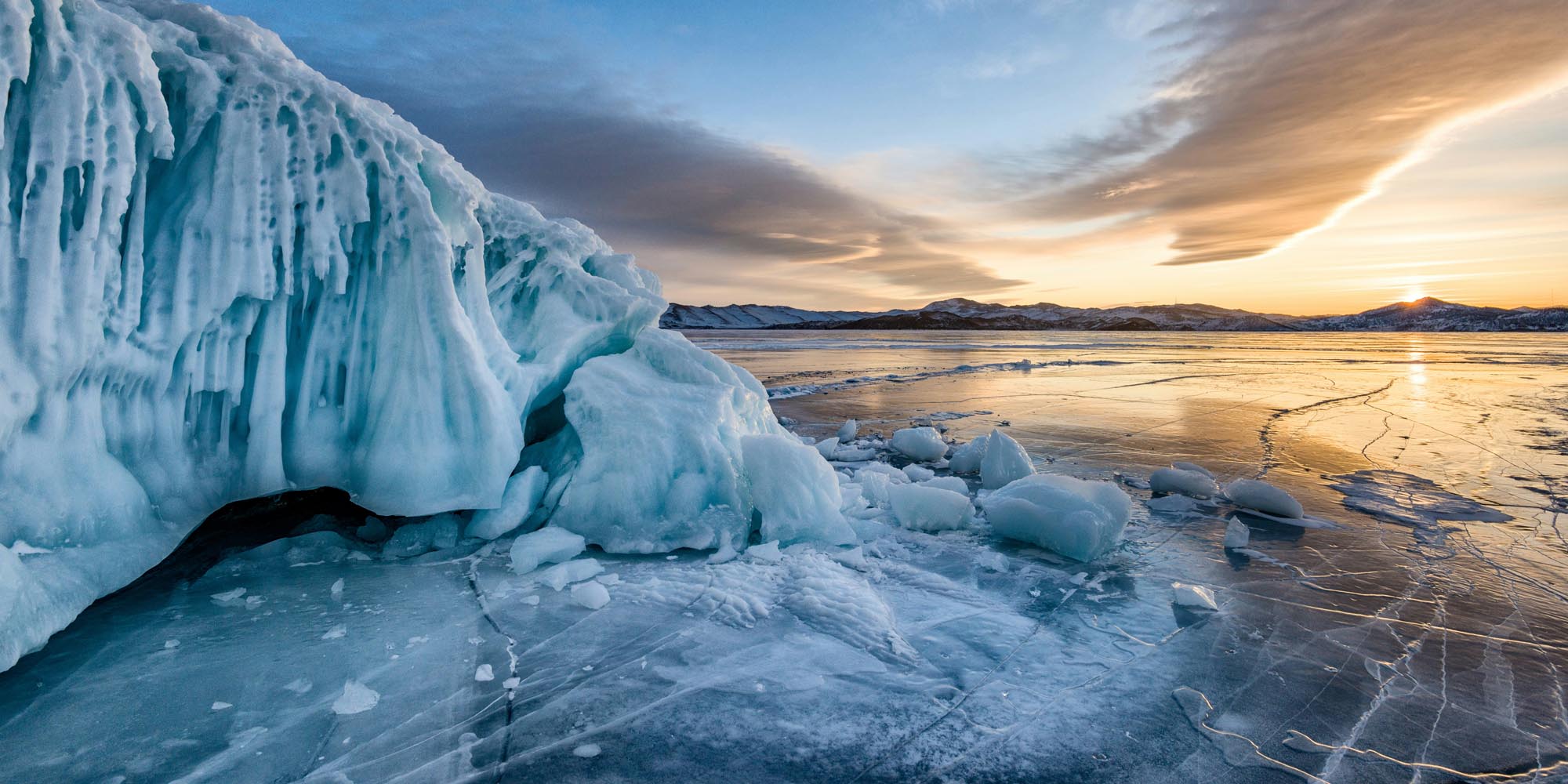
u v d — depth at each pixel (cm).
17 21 282
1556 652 335
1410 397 1481
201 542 432
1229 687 297
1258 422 1113
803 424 1116
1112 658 323
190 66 364
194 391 381
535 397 523
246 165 379
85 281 312
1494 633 355
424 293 431
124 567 328
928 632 349
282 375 414
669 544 455
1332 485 695
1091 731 263
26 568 286
